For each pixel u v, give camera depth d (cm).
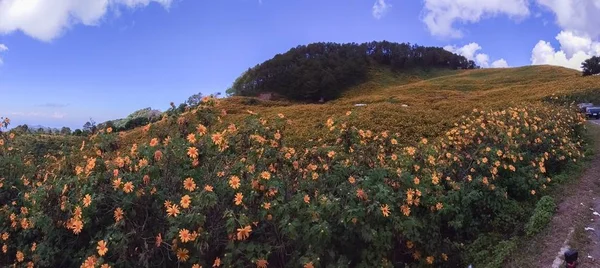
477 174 615
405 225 415
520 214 583
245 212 370
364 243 409
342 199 405
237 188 378
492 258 480
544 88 3003
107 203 375
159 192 379
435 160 579
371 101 3014
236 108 2842
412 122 1484
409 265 452
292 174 441
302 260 349
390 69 6506
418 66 6950
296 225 353
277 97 5347
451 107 1958
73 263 380
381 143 593
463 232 538
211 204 345
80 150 474
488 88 4106
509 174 670
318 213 364
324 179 440
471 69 7094
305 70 5547
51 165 521
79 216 350
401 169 481
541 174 714
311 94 5253
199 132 422
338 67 5784
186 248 351
